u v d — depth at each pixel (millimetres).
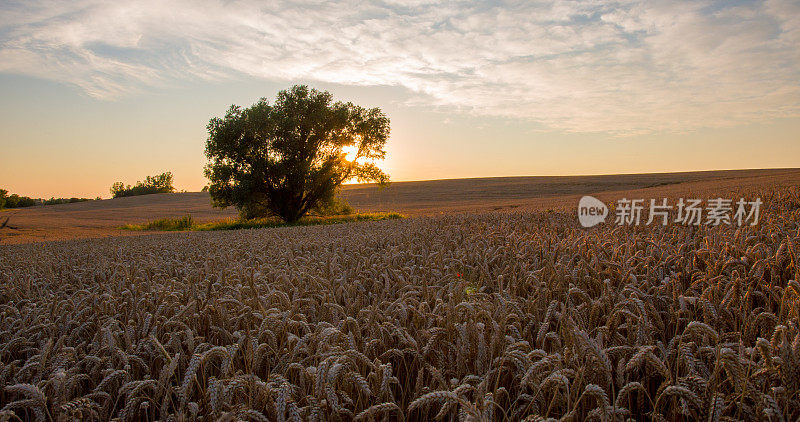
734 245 4246
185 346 2994
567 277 3754
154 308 3504
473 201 63562
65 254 10320
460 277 4270
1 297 4734
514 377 2270
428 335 2623
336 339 2527
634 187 65438
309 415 1920
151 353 2664
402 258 5812
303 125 42094
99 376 2582
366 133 43000
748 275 3457
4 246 18484
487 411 1678
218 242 11023
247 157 40438
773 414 1619
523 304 3162
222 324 3035
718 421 1715
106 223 51812
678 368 2230
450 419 2104
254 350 2414
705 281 3318
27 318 3293
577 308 2848
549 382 1964
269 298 3484
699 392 1872
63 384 2068
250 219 45094
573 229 8453
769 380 1987
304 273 4578
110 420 2010
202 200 91500
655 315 2662
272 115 40938
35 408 1874
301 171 40812
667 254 4676
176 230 42469
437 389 2252
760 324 2627
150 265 6133
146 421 2238
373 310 2879
